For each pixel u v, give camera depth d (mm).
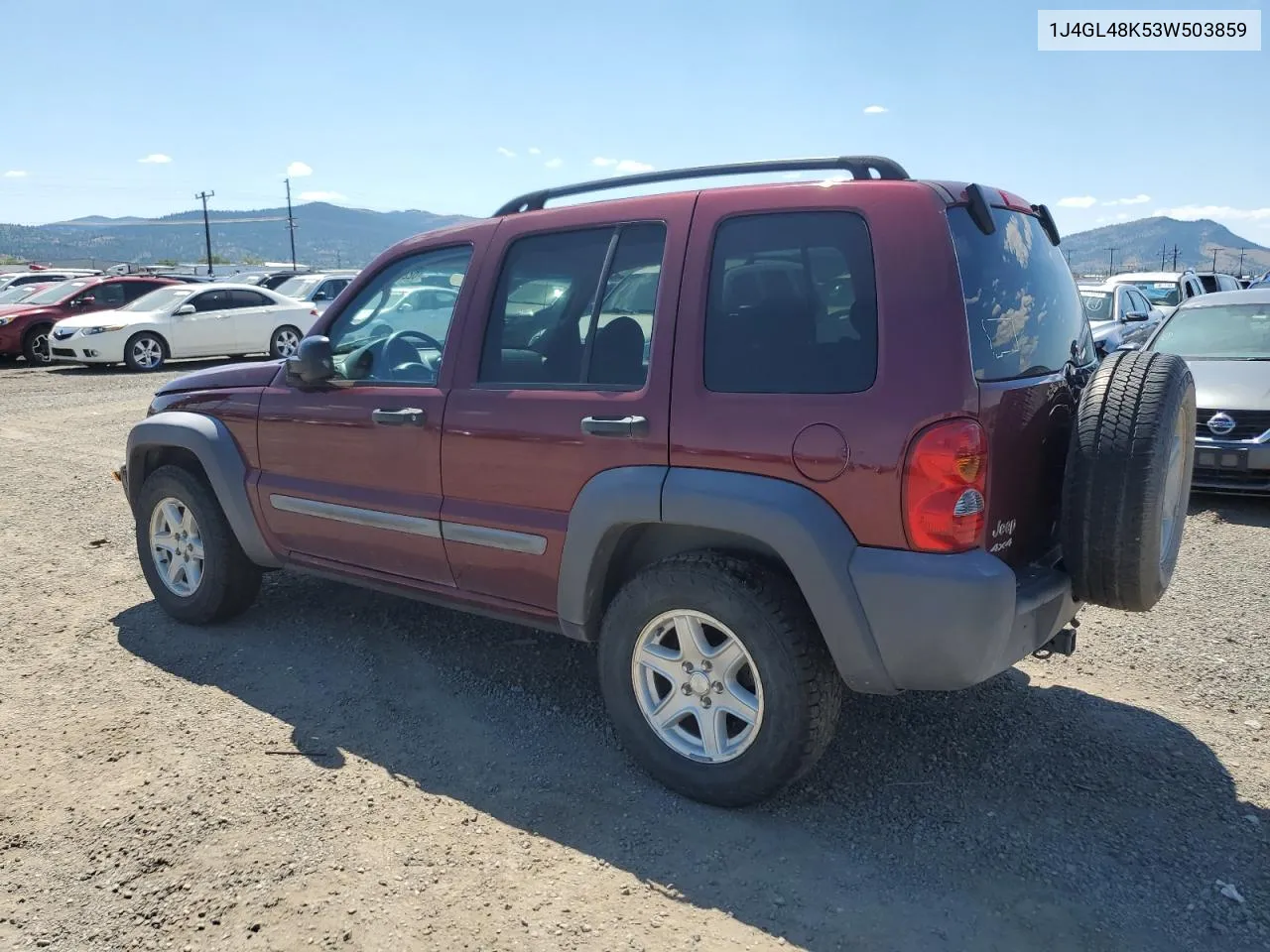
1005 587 2695
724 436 2969
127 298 19578
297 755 3521
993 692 4020
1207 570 5574
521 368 3545
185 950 2512
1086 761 3449
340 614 4965
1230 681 4102
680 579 3074
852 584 2789
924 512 2686
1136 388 2957
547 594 3498
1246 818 3080
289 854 2914
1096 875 2791
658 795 3248
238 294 18625
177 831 3031
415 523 3793
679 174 3404
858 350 2820
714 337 3062
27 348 18438
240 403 4453
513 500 3506
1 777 3359
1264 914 2613
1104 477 2906
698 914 2639
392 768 3434
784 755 2965
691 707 3178
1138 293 13828
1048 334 3279
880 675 2848
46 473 8719
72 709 3891
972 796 3223
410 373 3916
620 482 3146
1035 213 3561
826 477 2805
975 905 2662
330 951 2500
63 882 2791
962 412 2684
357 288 4207
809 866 2846
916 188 2852
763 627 2932
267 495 4355
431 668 4289
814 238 2951
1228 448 6742
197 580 4773
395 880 2789
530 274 3582
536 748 3580
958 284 2760
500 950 2498
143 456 4973
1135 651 4434
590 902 2691
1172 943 2508
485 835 3016
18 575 5688
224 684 4133
